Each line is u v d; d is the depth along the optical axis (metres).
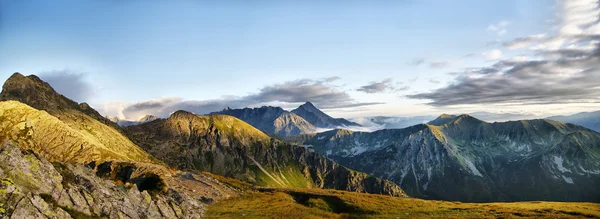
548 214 75.56
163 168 118.31
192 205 69.25
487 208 86.44
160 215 54.34
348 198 98.81
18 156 39.50
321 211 84.00
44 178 40.06
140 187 69.12
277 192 111.88
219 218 67.44
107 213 44.25
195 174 119.31
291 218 72.06
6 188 34.59
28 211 34.47
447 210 84.31
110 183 52.72
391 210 84.06
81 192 43.62
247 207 81.12
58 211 37.56
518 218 71.62
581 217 72.50
